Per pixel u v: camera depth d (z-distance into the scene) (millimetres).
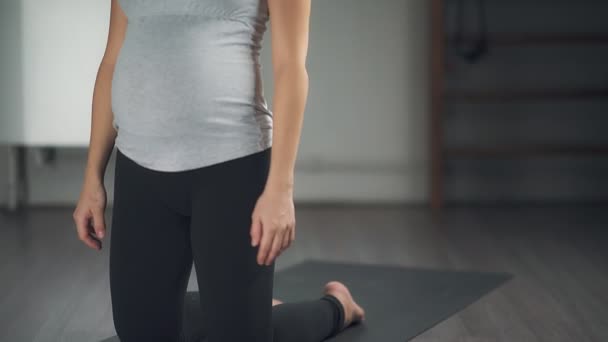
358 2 5227
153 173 1528
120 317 1658
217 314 1557
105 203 1636
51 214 4891
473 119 5375
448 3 5250
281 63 1455
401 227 4477
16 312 2686
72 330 2475
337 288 2355
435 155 5141
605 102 5344
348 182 5363
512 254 3699
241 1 1485
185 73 1472
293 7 1454
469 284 3086
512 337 2385
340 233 4293
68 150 5234
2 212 4977
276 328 1958
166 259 1607
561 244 3926
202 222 1514
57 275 3250
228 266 1521
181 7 1483
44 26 4633
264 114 1548
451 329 2463
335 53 5254
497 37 5074
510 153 5098
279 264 3500
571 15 5270
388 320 2535
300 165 5344
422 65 5270
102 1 4621
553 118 5371
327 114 5297
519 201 5426
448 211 5047
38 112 4695
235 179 1498
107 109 1634
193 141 1485
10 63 4668
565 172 5414
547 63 5316
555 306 2750
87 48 4645
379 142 5328
